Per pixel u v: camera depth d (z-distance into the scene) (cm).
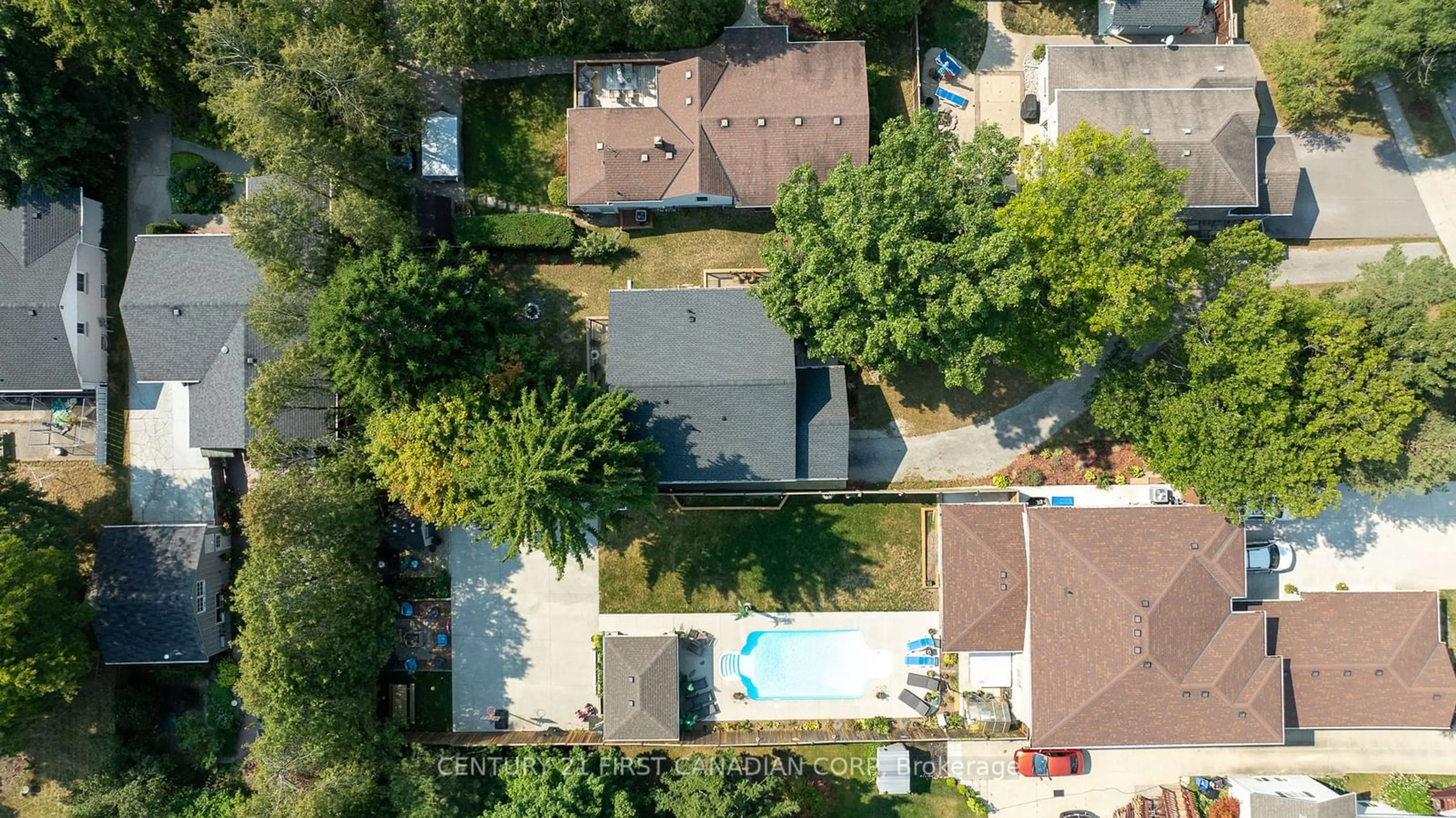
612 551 4500
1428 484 3881
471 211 4450
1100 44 4438
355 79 3744
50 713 4400
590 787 3988
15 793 4406
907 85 4422
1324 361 3678
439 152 4347
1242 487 3762
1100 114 4106
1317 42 4188
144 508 4509
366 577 4097
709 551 4497
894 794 4475
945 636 4247
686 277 4456
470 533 4478
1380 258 4412
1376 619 4284
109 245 4488
